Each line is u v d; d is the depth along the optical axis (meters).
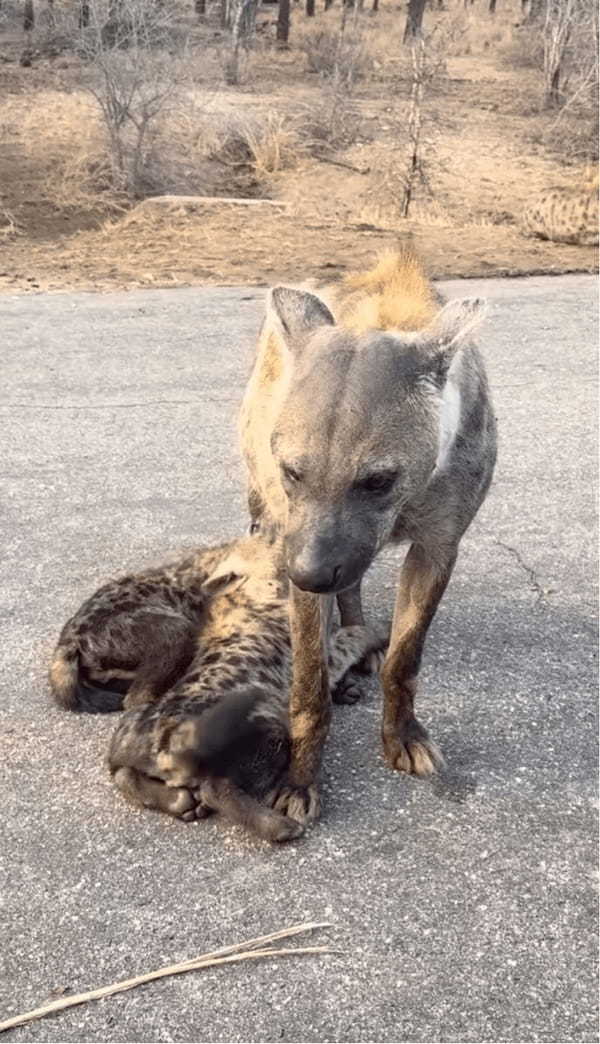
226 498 3.58
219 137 9.88
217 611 2.70
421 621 2.51
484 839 2.43
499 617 3.05
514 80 14.80
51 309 5.58
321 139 10.38
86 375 4.65
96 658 2.68
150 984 2.17
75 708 2.69
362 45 15.41
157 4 10.99
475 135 11.23
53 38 14.22
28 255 6.96
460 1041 2.10
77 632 2.68
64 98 11.06
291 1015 2.12
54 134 9.84
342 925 2.26
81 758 2.58
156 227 7.74
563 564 3.30
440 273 6.62
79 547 3.29
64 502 3.52
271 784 2.48
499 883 2.34
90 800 2.49
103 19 9.46
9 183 8.66
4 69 12.66
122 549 3.29
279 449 2.21
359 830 2.44
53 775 2.54
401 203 8.49
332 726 2.69
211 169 9.45
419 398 2.22
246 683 2.49
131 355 4.91
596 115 11.73
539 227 7.71
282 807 2.45
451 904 2.30
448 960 2.21
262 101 11.64
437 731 2.67
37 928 2.25
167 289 6.02
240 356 4.93
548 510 3.58
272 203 8.52
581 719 2.73
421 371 2.23
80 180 8.79
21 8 16.44
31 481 3.64
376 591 3.14
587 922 2.28
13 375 4.62
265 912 2.28
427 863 2.38
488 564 3.28
